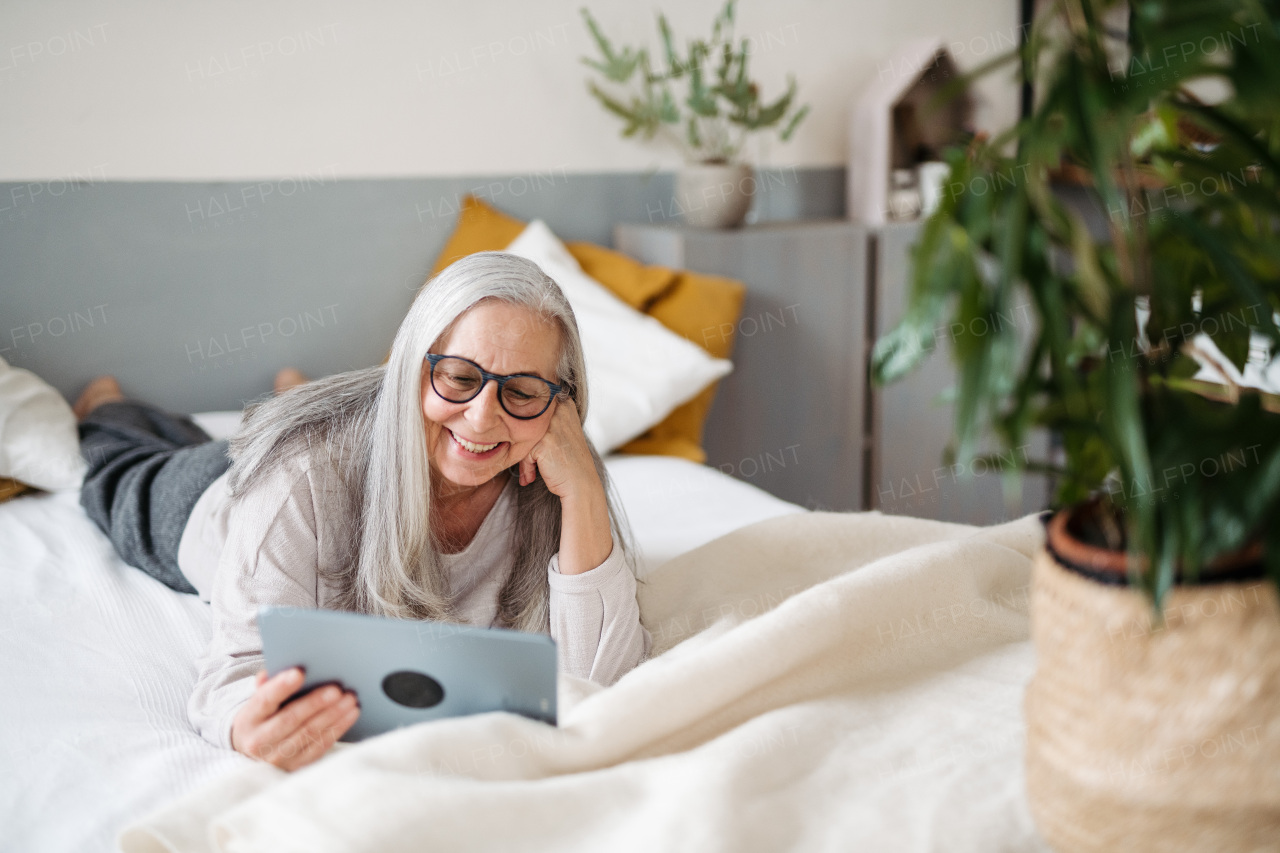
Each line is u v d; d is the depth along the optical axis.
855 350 2.92
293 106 2.43
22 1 2.13
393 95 2.53
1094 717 0.66
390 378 1.15
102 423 2.02
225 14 2.32
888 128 2.95
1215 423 0.62
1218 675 0.62
